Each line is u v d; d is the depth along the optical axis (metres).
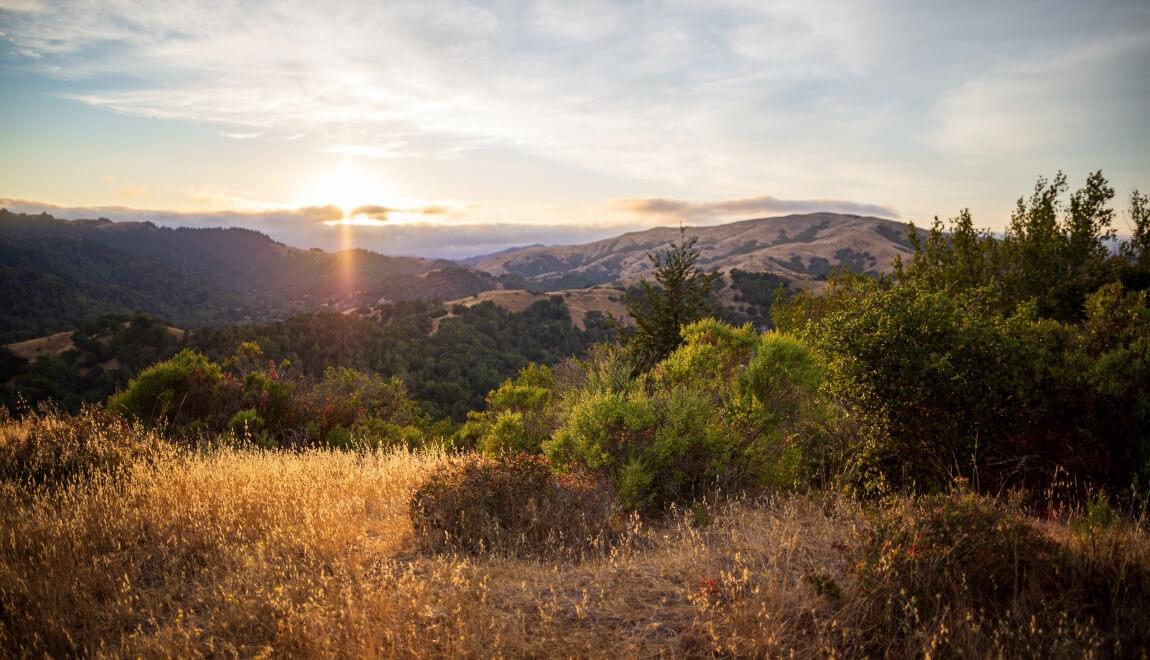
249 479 6.07
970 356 5.55
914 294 6.05
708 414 6.34
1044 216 11.48
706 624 3.23
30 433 6.62
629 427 6.12
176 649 3.23
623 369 9.03
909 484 5.38
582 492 5.32
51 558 4.12
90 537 4.61
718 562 4.09
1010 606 3.25
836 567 3.74
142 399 10.06
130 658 3.20
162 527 4.85
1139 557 3.46
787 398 6.70
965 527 3.64
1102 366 5.25
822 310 13.72
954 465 5.42
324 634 3.22
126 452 6.60
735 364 8.10
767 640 2.99
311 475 6.52
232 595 3.63
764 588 3.53
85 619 3.61
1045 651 2.92
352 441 10.32
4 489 5.32
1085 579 3.39
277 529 4.66
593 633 3.33
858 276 6.66
